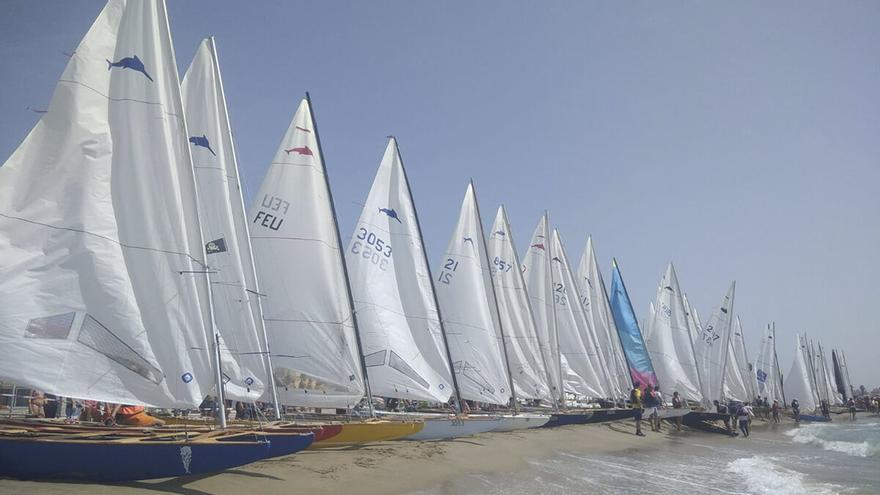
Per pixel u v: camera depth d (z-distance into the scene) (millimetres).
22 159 11289
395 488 13141
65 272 11406
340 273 19312
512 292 31016
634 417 33406
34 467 10430
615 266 42906
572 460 20531
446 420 21750
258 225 19141
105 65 12344
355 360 18875
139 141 12492
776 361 72938
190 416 15695
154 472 10875
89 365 11367
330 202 19672
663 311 43375
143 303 12070
